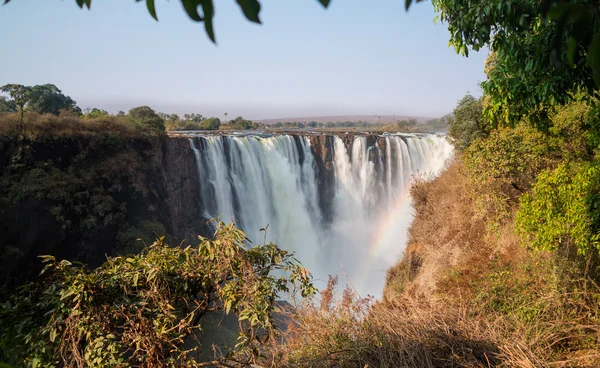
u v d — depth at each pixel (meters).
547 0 1.00
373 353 5.74
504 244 11.48
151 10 0.91
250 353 4.59
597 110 7.32
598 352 5.70
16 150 21.56
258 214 33.19
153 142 28.22
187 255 4.62
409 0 0.93
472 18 6.27
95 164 24.72
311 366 5.53
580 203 6.61
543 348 6.03
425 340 5.82
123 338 4.11
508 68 6.62
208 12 0.85
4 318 4.07
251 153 33.47
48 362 4.02
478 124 18.20
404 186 37.41
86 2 1.00
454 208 15.54
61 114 27.62
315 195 37.16
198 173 30.69
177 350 4.23
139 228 25.23
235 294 4.38
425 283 11.41
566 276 7.26
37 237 20.33
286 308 6.62
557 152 11.72
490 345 5.93
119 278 4.25
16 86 24.06
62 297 3.94
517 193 12.79
